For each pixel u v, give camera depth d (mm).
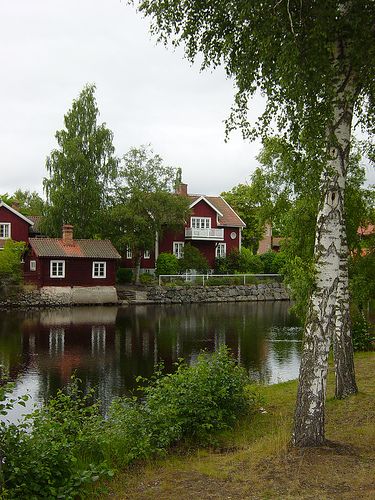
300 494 5582
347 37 6898
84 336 24016
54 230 42000
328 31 6688
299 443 7066
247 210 63000
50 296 37344
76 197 41531
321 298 6973
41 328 26391
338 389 10352
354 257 16266
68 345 21641
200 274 46406
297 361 18094
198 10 7523
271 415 9945
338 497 5457
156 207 40156
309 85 6766
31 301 36688
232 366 10766
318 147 6859
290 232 17000
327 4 6520
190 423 8453
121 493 6102
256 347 21094
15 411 12312
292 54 6445
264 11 6633
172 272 44750
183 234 48938
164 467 7062
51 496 5578
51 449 6164
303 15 6781
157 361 18453
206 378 9180
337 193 6957
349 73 6941
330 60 6941
